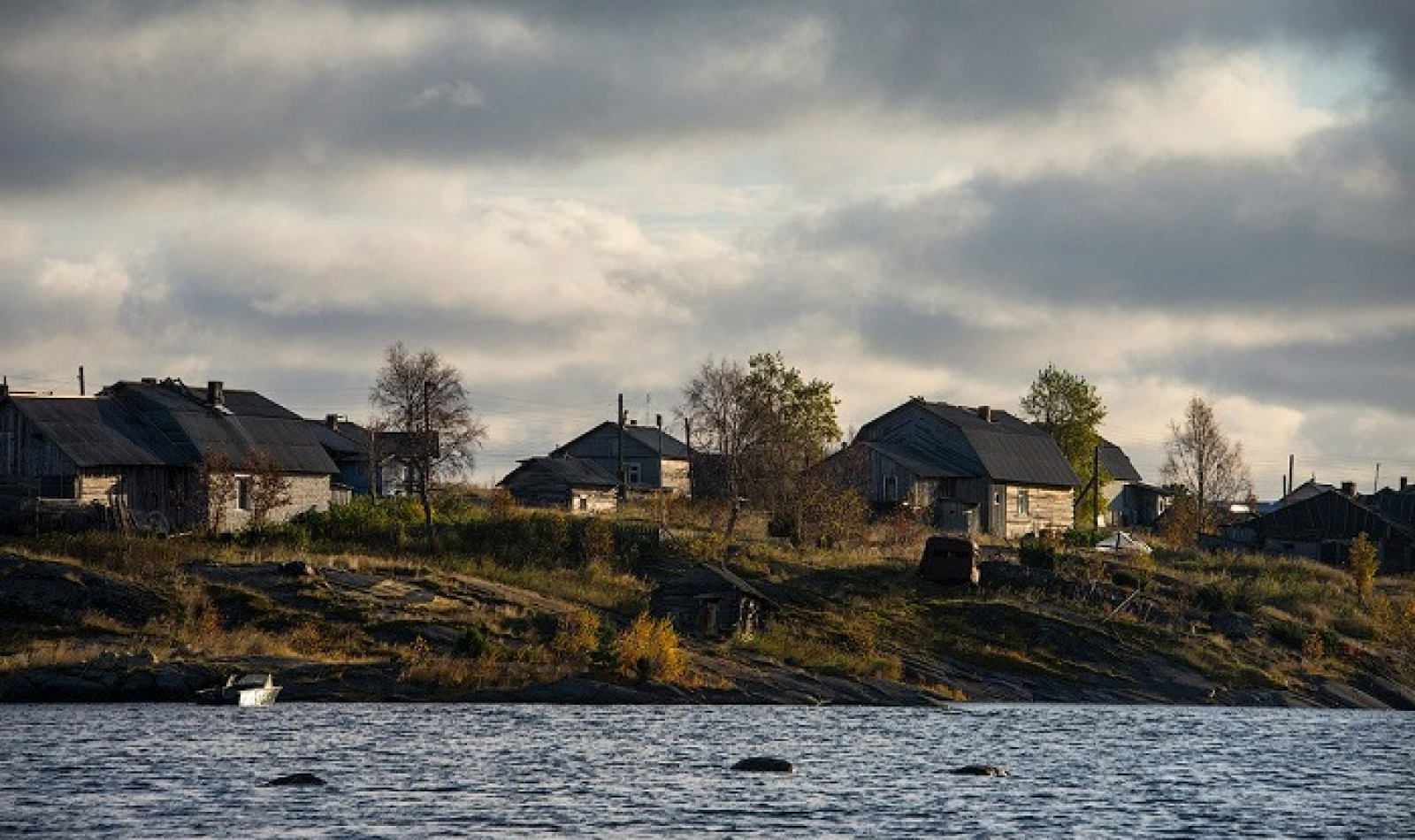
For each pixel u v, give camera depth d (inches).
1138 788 3523.6
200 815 2913.4
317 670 4869.6
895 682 5487.2
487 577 6166.3
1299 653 6471.5
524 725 4288.9
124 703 4562.0
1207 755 4138.8
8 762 3417.8
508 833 2827.3
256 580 5639.8
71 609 5172.2
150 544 5900.6
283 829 2815.0
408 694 4795.8
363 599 5565.9
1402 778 3782.0
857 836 2871.6
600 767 3558.1
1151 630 6387.8
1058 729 4645.7
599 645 5339.6
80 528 6205.7
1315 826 3102.9
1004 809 3181.6
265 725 4126.5
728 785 3366.1
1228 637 6491.1
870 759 3841.0
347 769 3449.8
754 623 5885.8
